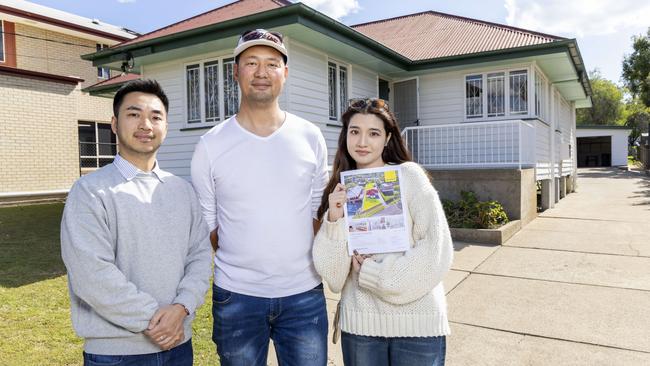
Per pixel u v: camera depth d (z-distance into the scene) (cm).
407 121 1150
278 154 215
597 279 502
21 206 1146
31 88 1221
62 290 467
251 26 714
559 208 1130
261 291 212
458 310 416
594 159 3575
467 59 1008
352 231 201
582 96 1584
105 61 891
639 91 2938
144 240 185
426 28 1341
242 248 211
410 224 200
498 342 346
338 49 865
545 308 416
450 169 899
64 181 1298
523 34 1099
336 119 934
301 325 217
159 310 180
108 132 1634
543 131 1096
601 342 341
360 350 203
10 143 1177
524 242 705
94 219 175
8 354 322
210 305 435
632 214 977
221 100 848
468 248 670
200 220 212
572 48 942
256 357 215
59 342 344
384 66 1023
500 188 827
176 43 795
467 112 1085
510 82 1028
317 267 203
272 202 211
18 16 1614
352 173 207
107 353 177
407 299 190
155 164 204
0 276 511
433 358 196
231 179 212
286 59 228
